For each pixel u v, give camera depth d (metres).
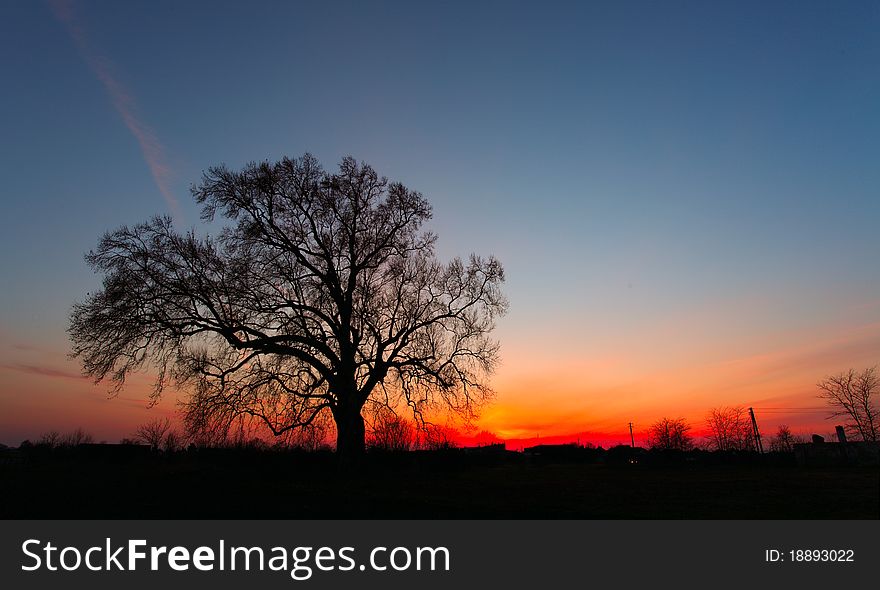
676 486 28.66
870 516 18.58
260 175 31.44
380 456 39.22
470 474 38.09
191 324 29.11
